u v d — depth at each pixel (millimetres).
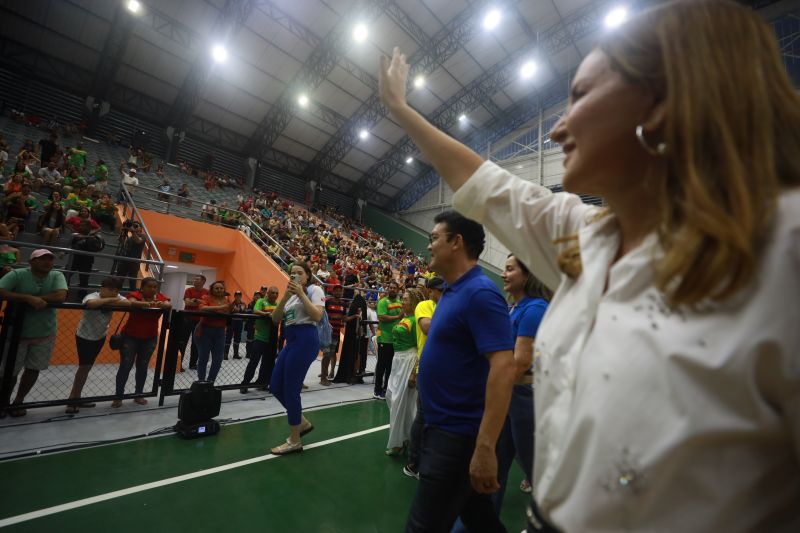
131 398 3861
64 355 5031
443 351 1266
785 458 288
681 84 372
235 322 7117
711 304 313
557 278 642
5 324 3299
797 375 266
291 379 2990
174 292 13031
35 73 14742
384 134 20688
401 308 5293
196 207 13820
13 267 5551
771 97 357
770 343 270
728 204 323
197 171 17938
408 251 22172
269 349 4902
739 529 285
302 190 22344
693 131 352
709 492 290
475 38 16078
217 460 2830
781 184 337
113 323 5328
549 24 15602
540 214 668
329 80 17078
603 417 337
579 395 379
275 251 11805
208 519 2100
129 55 15047
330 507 2311
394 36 15344
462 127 20859
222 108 17812
